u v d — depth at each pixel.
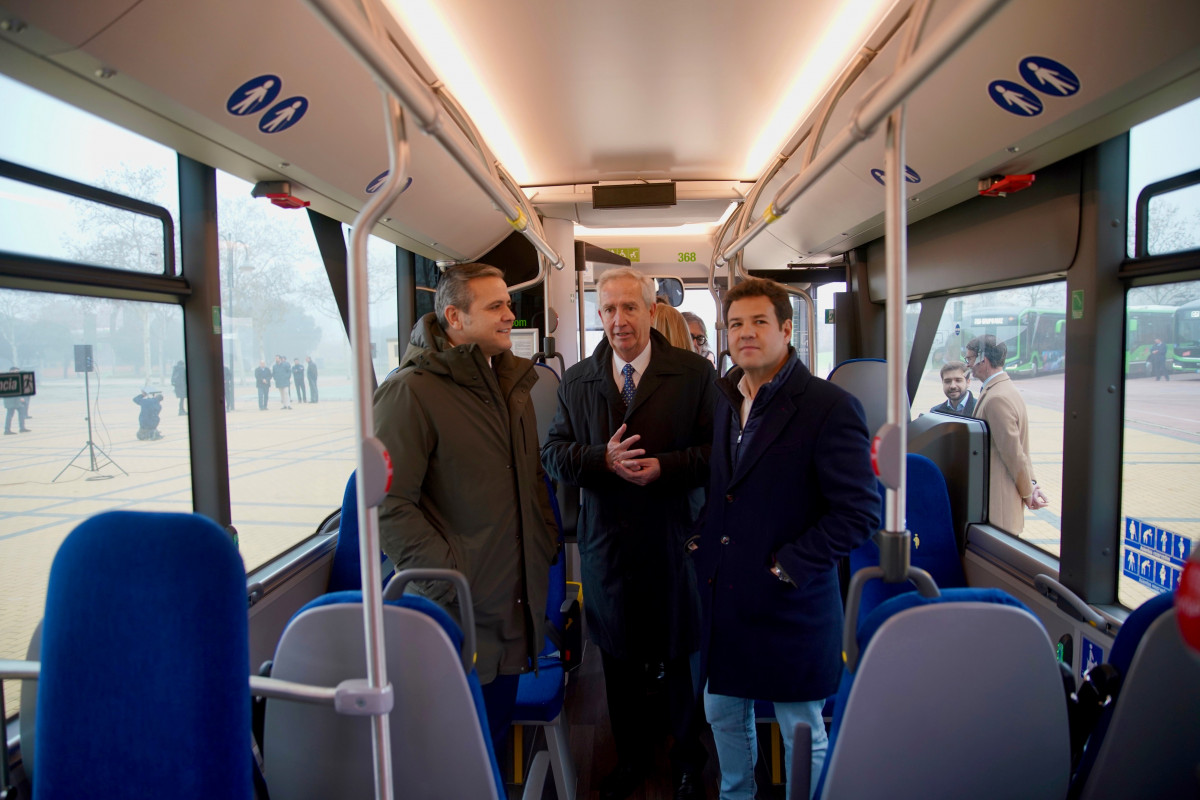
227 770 0.95
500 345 1.69
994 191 1.95
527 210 2.51
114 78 1.27
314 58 1.57
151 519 0.98
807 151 1.77
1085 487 1.83
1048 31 1.35
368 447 0.95
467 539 1.57
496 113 2.60
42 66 1.21
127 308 1.71
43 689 0.99
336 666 1.06
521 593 1.66
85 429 1.56
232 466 2.05
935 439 2.62
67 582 0.99
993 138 1.74
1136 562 1.77
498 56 2.08
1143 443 1.73
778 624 1.54
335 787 1.11
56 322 1.49
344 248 2.85
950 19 0.74
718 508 1.67
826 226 3.20
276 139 1.71
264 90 1.53
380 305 3.33
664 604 1.99
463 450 1.56
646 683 2.15
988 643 0.98
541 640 1.70
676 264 5.26
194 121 1.50
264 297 2.27
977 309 2.53
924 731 1.02
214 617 0.95
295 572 2.30
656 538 1.98
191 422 1.94
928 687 1.00
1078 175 1.83
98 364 1.60
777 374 1.57
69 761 0.98
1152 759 1.03
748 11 1.81
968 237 2.40
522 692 1.99
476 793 1.09
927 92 1.77
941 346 2.83
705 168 3.39
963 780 1.04
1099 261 1.77
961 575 2.15
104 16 1.11
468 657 1.13
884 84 0.94
